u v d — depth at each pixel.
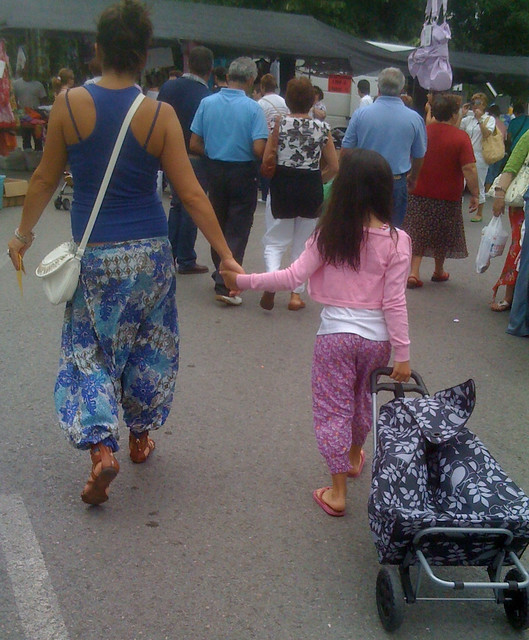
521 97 20.08
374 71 15.13
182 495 3.54
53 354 5.12
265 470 3.81
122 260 3.13
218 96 6.17
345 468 3.34
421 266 8.41
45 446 3.88
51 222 9.81
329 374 3.25
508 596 2.76
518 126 12.05
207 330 5.84
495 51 27.59
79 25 12.58
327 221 3.10
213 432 4.18
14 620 2.69
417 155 6.52
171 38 12.91
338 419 3.29
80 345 3.25
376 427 3.07
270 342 5.64
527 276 5.91
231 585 2.93
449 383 5.10
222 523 3.34
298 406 4.56
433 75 9.98
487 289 7.54
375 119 6.29
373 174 3.03
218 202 6.31
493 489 2.72
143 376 3.43
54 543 3.13
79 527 3.25
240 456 3.93
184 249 7.33
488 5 25.78
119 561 3.04
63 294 3.12
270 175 6.10
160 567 3.02
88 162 3.06
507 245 9.84
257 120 6.11
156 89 12.90
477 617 2.83
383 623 2.74
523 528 2.57
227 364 5.16
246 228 6.38
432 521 2.53
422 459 2.81
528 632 2.76
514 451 4.14
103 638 2.62
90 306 3.18
